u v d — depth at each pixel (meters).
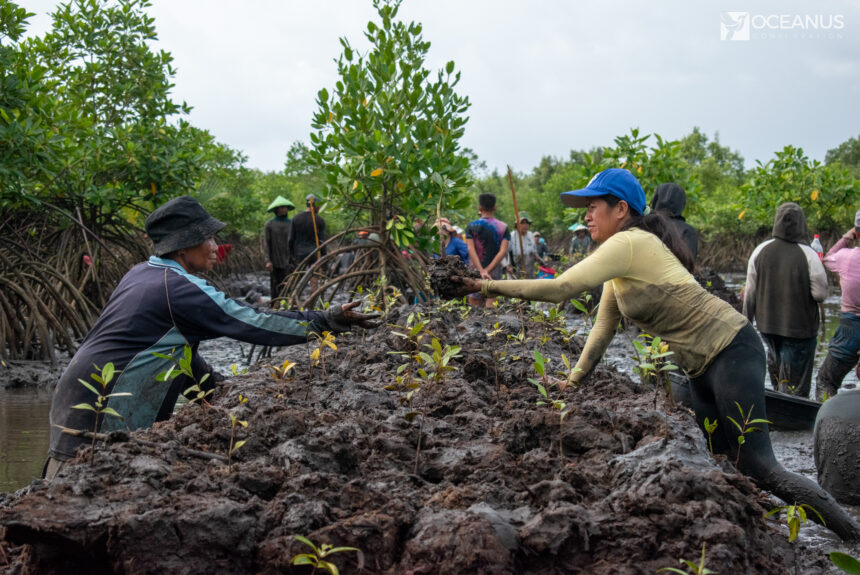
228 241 28.08
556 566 1.99
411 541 2.00
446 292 3.20
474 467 2.48
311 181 41.25
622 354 8.64
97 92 13.89
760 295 6.35
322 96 8.56
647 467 2.25
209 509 1.99
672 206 5.30
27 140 8.87
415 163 8.41
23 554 2.12
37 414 6.05
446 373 3.61
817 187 14.81
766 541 2.33
